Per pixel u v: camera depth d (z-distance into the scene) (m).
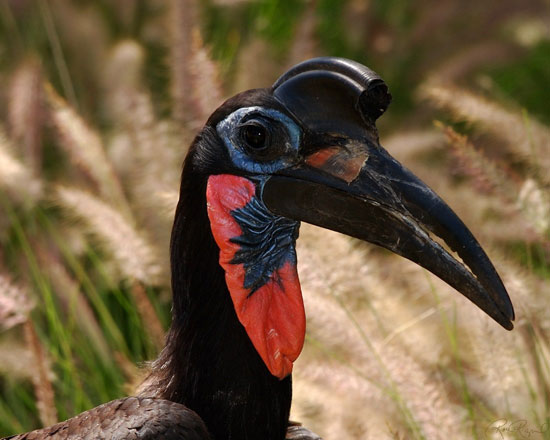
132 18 15.63
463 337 9.82
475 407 9.25
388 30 16.39
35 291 11.98
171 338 7.07
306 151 6.70
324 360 9.08
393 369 8.66
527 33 15.16
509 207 9.71
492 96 15.57
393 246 6.68
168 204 9.08
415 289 9.84
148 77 14.93
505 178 9.62
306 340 9.19
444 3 15.96
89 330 10.88
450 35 16.02
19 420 11.02
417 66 15.93
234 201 6.81
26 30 15.53
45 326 11.77
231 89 13.92
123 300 11.11
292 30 16.31
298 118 6.67
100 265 11.27
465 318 9.34
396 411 8.87
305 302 8.95
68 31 14.75
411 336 9.45
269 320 6.97
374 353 8.64
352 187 6.63
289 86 6.70
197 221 6.86
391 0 16.72
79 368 11.24
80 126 11.23
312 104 6.66
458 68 14.66
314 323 9.13
